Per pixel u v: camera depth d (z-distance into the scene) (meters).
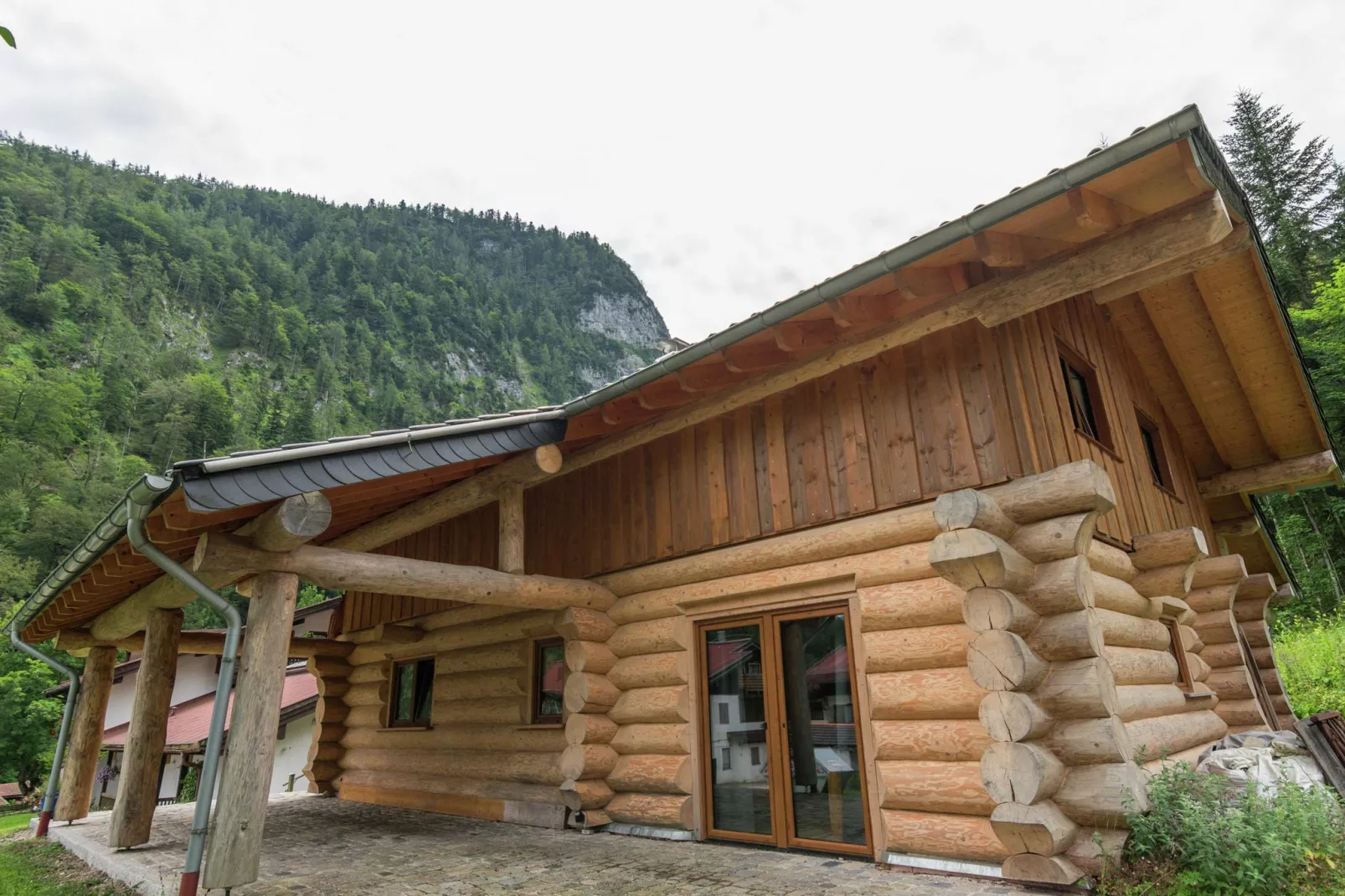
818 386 6.37
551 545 8.53
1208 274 6.75
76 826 9.05
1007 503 5.00
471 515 9.60
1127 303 7.48
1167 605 6.70
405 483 6.63
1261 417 8.67
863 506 5.87
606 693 7.35
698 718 6.79
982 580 4.70
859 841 5.47
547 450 7.01
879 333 5.70
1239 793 4.85
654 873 5.42
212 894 5.25
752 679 6.45
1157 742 5.33
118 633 9.00
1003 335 5.34
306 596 43.06
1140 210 4.21
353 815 9.12
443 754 9.45
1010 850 4.49
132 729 7.29
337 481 5.36
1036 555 4.89
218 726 4.95
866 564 5.75
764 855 5.80
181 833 8.08
